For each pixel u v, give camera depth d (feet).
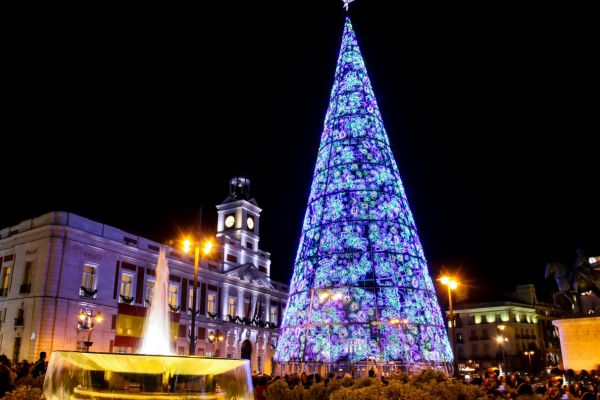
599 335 64.54
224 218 194.08
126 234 136.05
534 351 204.64
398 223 71.92
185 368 28.99
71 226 118.93
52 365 29.01
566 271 70.90
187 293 153.28
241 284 179.93
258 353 182.50
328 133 78.69
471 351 218.79
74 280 117.80
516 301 232.12
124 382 27.71
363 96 79.46
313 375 54.49
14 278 120.98
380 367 63.57
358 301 67.46
